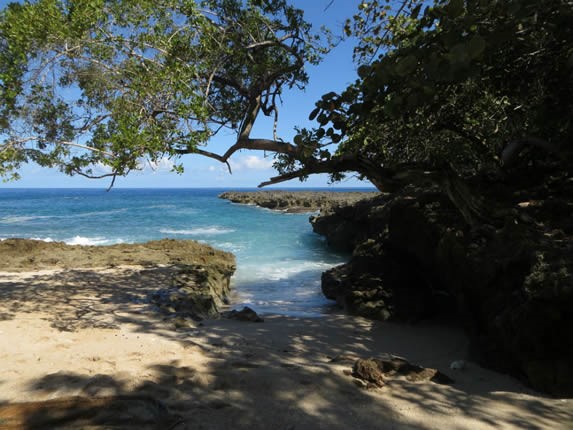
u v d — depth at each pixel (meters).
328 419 3.25
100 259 12.69
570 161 5.51
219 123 6.46
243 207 55.59
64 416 3.01
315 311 9.30
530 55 4.58
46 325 6.03
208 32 5.97
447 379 4.37
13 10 5.33
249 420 3.19
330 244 20.83
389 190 5.77
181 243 15.82
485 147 6.79
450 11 2.87
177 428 2.99
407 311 8.02
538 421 3.31
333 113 4.12
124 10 5.59
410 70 2.81
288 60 7.19
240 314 7.90
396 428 3.12
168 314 7.18
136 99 5.59
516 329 4.71
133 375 4.01
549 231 5.55
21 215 39.94
